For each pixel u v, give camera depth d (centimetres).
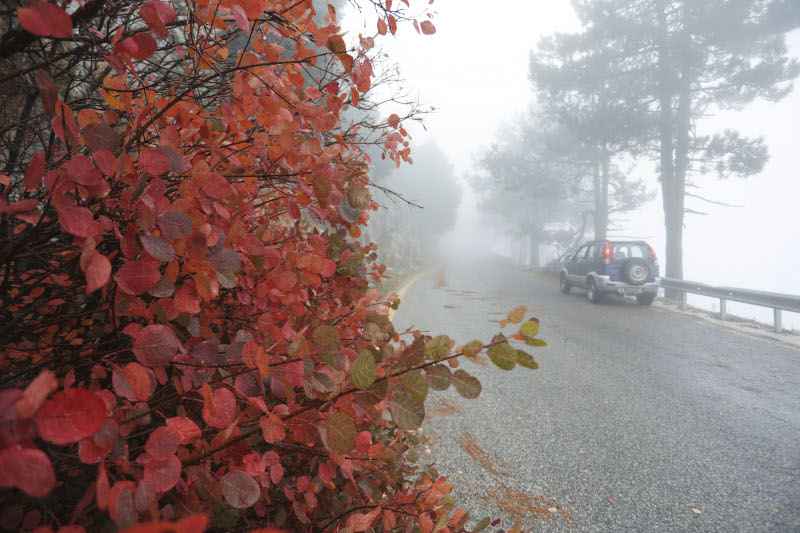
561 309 925
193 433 72
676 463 291
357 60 111
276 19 107
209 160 96
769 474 279
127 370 60
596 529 224
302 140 104
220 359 97
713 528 227
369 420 141
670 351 584
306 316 139
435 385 70
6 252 74
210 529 100
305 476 106
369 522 100
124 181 72
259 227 119
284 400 117
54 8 49
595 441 319
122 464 67
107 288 90
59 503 79
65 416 46
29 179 61
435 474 150
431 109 176
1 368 92
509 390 418
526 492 253
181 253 79
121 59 74
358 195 107
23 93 122
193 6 89
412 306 905
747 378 477
